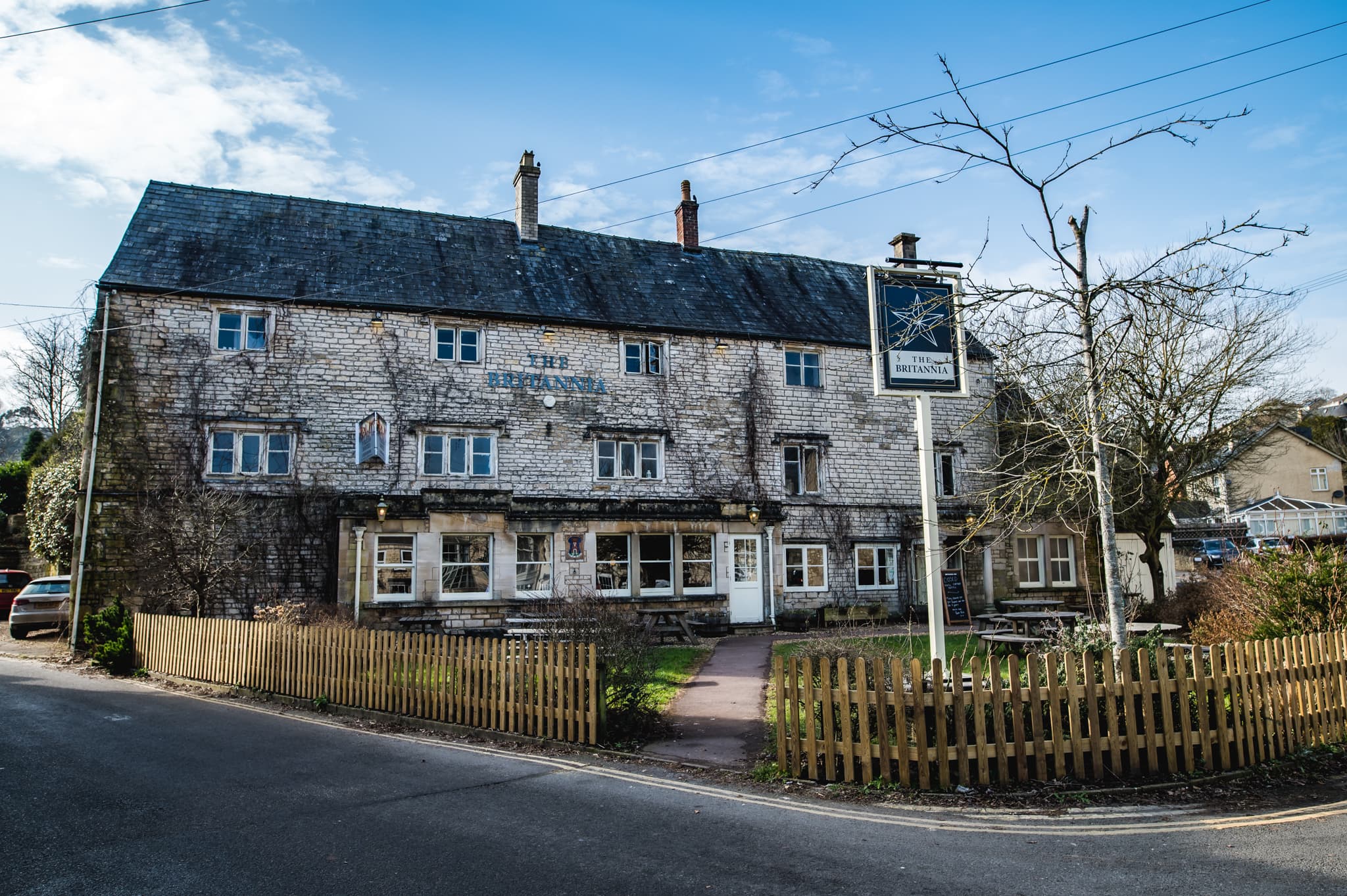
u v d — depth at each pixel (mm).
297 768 8734
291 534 20188
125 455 19469
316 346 21188
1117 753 7934
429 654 11242
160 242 21172
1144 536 21469
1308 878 5719
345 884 5613
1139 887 5598
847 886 5625
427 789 7965
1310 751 8820
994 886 5633
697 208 28516
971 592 26312
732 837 6598
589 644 10203
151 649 16141
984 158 9461
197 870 5852
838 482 25672
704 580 22891
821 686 8172
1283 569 11875
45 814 7051
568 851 6262
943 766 7664
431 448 21953
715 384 24844
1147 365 19453
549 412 23016
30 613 20750
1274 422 22688
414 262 23547
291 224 23172
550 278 24797
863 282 29953
